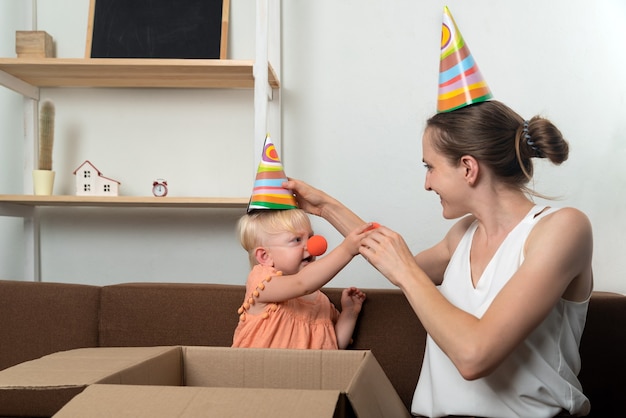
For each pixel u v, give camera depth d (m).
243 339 1.31
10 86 1.85
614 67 1.88
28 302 1.49
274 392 0.63
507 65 1.90
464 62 1.12
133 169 2.00
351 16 1.94
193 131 1.99
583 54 1.89
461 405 1.05
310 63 1.95
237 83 1.91
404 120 1.93
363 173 1.94
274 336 1.30
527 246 1.03
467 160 1.08
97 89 2.00
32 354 1.48
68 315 1.49
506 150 1.08
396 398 0.84
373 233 1.10
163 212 2.00
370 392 0.73
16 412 1.27
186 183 1.99
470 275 1.13
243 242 1.43
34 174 1.86
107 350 0.91
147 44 1.90
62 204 1.84
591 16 1.88
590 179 1.89
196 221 1.99
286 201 1.39
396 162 1.94
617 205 1.88
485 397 1.04
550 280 0.95
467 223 1.27
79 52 1.99
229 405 0.60
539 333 1.04
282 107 1.95
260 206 1.38
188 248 1.99
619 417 1.36
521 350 1.03
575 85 1.89
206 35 1.90
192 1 1.92
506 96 1.90
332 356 0.89
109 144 2.00
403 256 1.05
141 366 0.80
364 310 1.43
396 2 1.93
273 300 1.30
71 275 2.01
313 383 0.89
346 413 0.67
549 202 1.90
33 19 1.99
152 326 1.48
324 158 1.95
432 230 1.93
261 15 1.68
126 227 2.00
